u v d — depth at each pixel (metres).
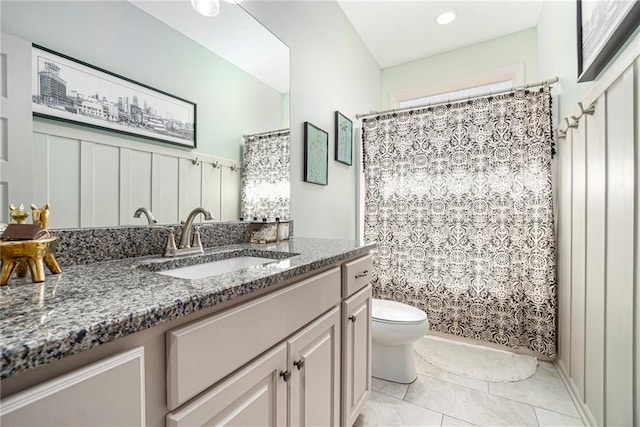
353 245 1.38
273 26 1.64
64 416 0.39
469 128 2.17
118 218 0.97
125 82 0.99
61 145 0.84
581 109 1.35
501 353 2.05
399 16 2.45
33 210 0.73
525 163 2.01
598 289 1.22
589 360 1.32
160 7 1.10
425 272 2.31
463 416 1.43
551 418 1.41
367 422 1.39
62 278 0.70
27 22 0.77
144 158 1.05
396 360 1.72
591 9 1.20
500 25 2.56
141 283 0.65
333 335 1.10
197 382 0.57
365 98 2.83
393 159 2.43
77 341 0.39
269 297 0.76
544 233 1.94
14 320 0.43
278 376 0.80
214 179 1.33
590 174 1.31
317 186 2.06
